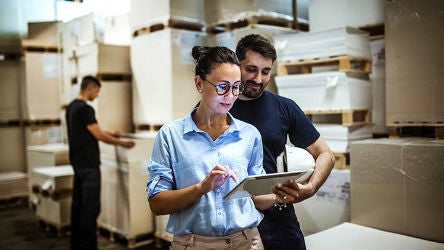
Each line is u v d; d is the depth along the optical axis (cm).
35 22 654
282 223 201
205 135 158
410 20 310
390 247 249
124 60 498
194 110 170
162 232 425
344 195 323
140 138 433
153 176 157
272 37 380
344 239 266
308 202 341
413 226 269
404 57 313
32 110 652
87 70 500
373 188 287
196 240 155
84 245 405
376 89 365
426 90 303
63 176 480
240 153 161
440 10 294
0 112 695
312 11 398
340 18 377
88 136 407
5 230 516
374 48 364
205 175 155
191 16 430
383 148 280
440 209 257
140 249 427
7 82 698
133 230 428
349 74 332
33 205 629
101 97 480
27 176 666
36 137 657
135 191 428
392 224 279
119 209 444
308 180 196
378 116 365
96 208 412
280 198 161
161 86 430
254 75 195
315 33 343
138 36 457
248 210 162
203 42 438
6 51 693
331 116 373
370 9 356
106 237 471
